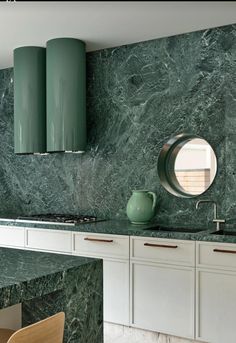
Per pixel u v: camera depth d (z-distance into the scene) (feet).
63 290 6.75
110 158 13.97
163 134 12.86
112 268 11.46
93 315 7.45
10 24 11.55
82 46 13.19
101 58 14.14
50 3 9.97
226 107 11.73
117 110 13.80
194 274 10.13
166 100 12.80
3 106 16.98
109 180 14.01
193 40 12.29
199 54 12.20
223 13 10.74
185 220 12.48
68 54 12.85
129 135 13.55
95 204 14.35
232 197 11.64
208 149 12.26
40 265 7.02
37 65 13.94
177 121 12.60
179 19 11.19
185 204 12.48
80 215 14.56
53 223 12.66
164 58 12.83
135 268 11.08
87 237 11.91
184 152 12.93
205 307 10.00
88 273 7.30
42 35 12.63
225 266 9.69
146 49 13.17
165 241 10.57
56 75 12.97
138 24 11.59
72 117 13.02
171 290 10.50
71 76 12.94
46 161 15.69
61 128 13.01
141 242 10.96
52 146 13.20
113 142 13.91
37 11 10.52
